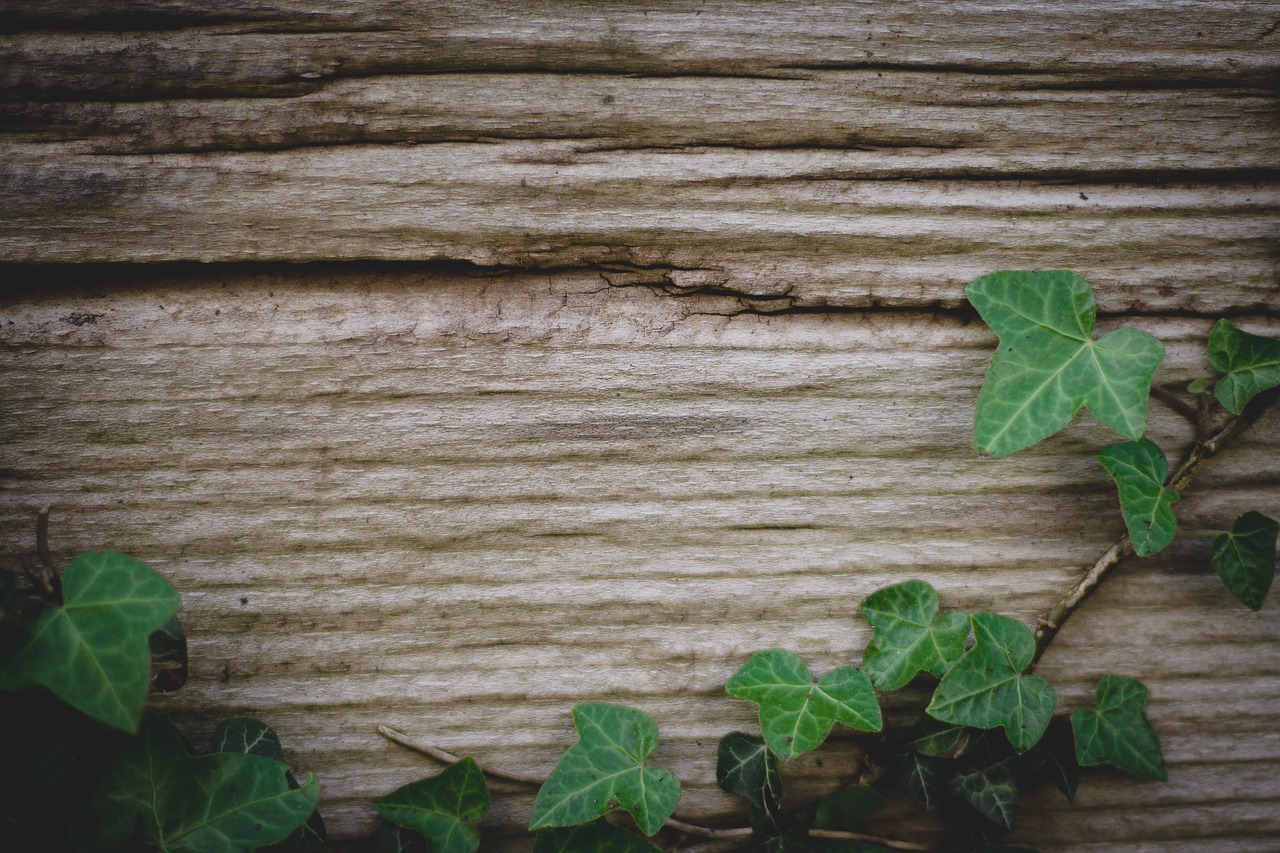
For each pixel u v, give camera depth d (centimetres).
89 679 39
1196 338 42
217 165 40
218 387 41
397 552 41
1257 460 42
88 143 40
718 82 40
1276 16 41
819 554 42
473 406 41
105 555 39
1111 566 42
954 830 43
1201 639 43
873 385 42
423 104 40
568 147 40
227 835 40
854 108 41
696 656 42
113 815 40
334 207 40
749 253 41
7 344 40
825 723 42
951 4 40
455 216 40
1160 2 40
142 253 40
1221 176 41
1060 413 41
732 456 42
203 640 41
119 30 39
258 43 40
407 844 42
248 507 41
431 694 42
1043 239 41
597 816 41
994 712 42
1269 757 43
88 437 41
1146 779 43
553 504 42
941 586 42
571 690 42
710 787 43
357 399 41
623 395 41
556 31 40
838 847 43
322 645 42
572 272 41
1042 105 41
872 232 41
